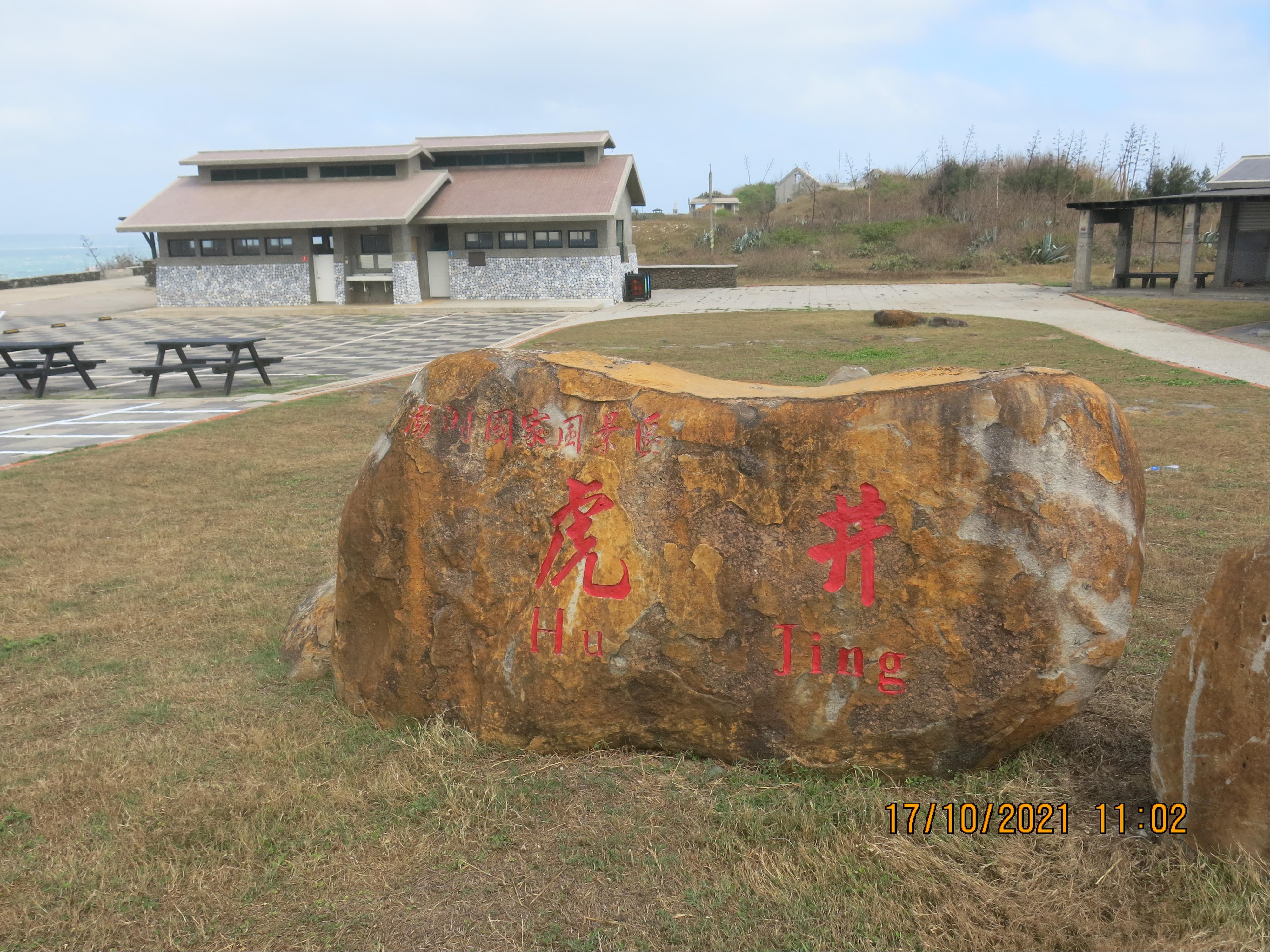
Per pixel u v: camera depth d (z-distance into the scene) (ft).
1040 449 12.05
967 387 12.34
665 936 10.43
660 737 13.84
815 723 12.98
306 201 103.50
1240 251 92.43
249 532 26.40
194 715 15.79
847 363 54.08
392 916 10.84
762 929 10.45
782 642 12.94
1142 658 16.88
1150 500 26.12
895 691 12.60
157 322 94.27
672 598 13.29
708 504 13.29
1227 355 52.49
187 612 20.62
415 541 14.98
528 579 14.35
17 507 29.09
